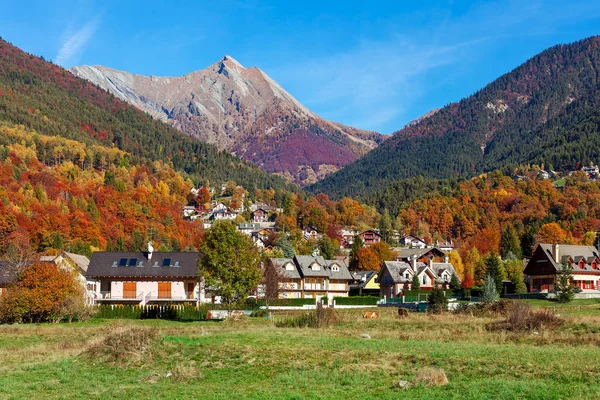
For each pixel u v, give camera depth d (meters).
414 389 32.16
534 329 52.53
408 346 42.78
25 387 34.81
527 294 97.88
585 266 103.69
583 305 80.19
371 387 33.28
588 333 50.00
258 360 39.53
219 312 80.69
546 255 104.31
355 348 42.12
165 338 46.31
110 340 42.88
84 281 93.12
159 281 94.19
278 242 182.12
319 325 59.31
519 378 33.34
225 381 35.91
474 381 32.66
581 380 32.34
